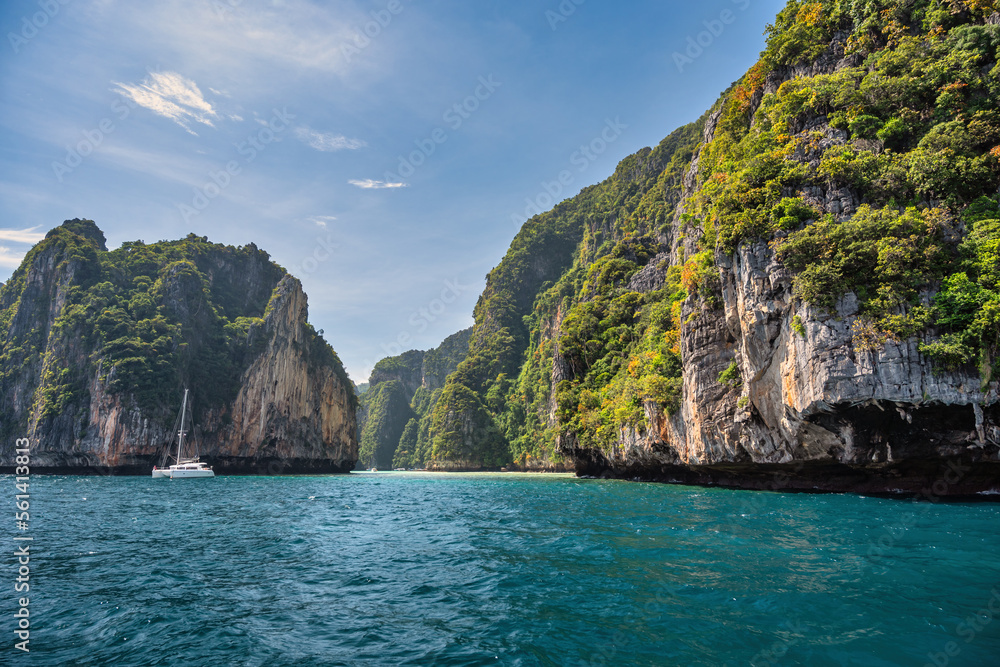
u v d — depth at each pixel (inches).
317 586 518.6
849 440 1112.2
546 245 7706.7
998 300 932.6
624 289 3503.9
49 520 1023.0
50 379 3779.5
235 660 343.3
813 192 1252.5
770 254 1238.3
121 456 3543.3
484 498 1539.1
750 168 1364.4
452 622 407.5
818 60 1615.4
